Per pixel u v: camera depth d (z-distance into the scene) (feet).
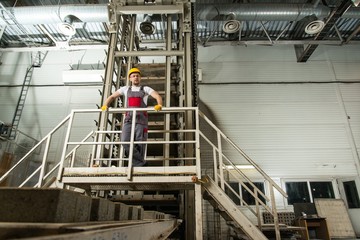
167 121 14.83
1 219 2.68
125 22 18.98
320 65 32.35
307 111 30.27
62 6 24.39
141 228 4.28
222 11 25.04
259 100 30.76
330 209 25.46
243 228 10.11
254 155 28.48
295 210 24.70
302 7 24.68
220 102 30.63
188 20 17.13
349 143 28.91
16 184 25.70
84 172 10.59
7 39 31.68
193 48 17.39
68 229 2.11
